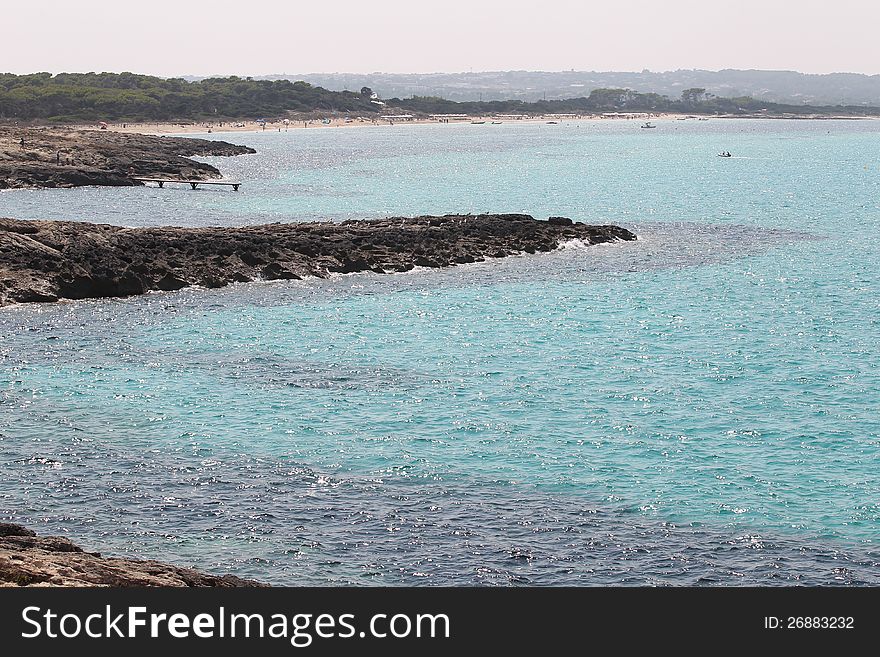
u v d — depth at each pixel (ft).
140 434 147.43
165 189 467.11
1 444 142.41
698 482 132.98
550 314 224.33
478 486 130.93
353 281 253.44
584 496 128.36
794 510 124.88
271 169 591.37
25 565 89.15
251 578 105.50
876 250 311.06
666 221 376.89
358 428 151.12
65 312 217.97
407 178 548.72
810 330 213.66
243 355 189.06
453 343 199.82
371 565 109.70
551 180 550.36
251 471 134.51
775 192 490.90
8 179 457.27
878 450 144.46
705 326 216.33
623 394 168.76
